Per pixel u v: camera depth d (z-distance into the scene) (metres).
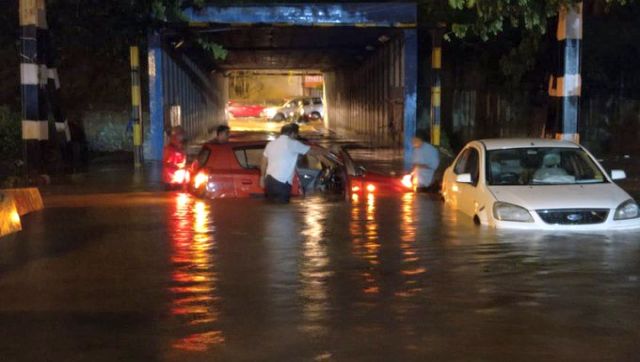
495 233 10.38
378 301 7.25
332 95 47.72
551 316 6.76
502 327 6.46
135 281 8.04
